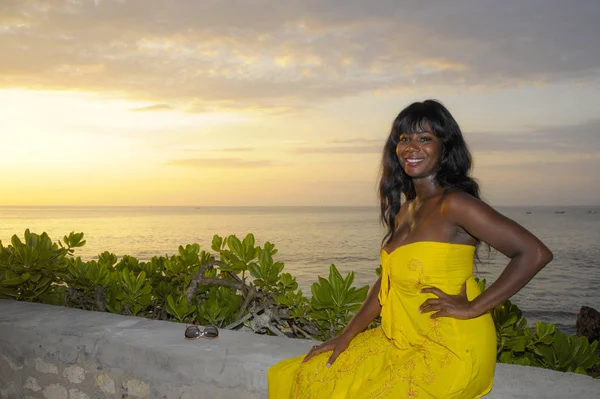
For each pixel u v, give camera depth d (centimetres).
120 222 15812
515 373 234
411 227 203
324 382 208
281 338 293
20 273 409
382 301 211
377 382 191
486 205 183
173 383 271
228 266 392
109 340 291
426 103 205
